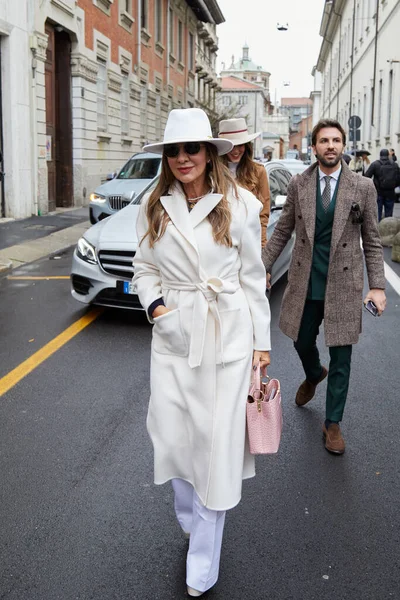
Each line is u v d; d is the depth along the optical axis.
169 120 2.63
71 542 3.12
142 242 2.79
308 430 4.47
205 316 2.62
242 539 3.18
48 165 18.44
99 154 22.62
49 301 8.13
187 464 2.78
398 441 4.31
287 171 9.67
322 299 4.14
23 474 3.77
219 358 2.67
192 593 2.72
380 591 2.81
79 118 20.42
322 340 6.71
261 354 2.82
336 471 3.89
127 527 3.25
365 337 6.80
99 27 22.08
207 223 2.64
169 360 2.75
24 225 15.04
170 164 2.63
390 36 27.89
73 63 20.06
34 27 16.48
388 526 3.31
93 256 7.01
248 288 2.79
